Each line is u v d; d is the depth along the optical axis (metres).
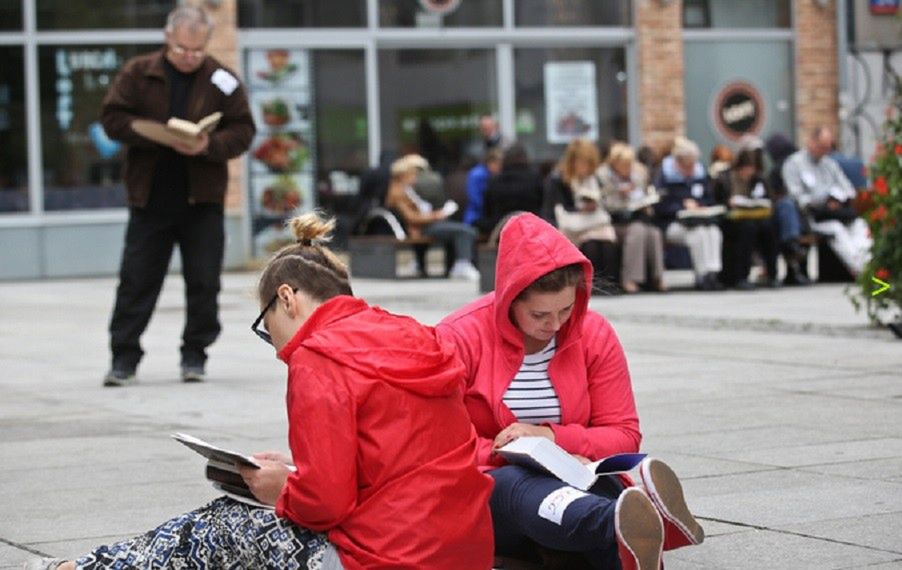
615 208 29.00
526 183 32.41
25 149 37.44
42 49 37.50
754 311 24.41
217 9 38.47
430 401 7.15
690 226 29.12
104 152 37.94
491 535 7.33
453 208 35.16
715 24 42.38
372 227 36.00
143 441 13.74
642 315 24.36
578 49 41.50
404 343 7.16
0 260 37.16
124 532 10.20
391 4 40.06
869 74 42.66
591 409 8.64
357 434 7.04
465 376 7.80
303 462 6.97
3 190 37.38
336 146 39.78
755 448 12.50
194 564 7.38
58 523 10.50
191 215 17.78
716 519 10.02
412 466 7.07
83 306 29.83
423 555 7.03
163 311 28.48
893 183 19.97
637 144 41.81
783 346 19.64
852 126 42.62
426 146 40.50
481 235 32.81
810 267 35.47
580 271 8.23
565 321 8.38
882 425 13.44
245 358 20.52
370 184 36.34
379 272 35.12
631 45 41.81
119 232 37.94
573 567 8.27
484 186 35.22
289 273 7.36
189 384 17.80
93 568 7.46
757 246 29.81
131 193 17.58
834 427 13.41
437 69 40.53
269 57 39.22
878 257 20.28
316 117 39.56
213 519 7.41
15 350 22.31
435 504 7.07
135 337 17.91
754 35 42.59
